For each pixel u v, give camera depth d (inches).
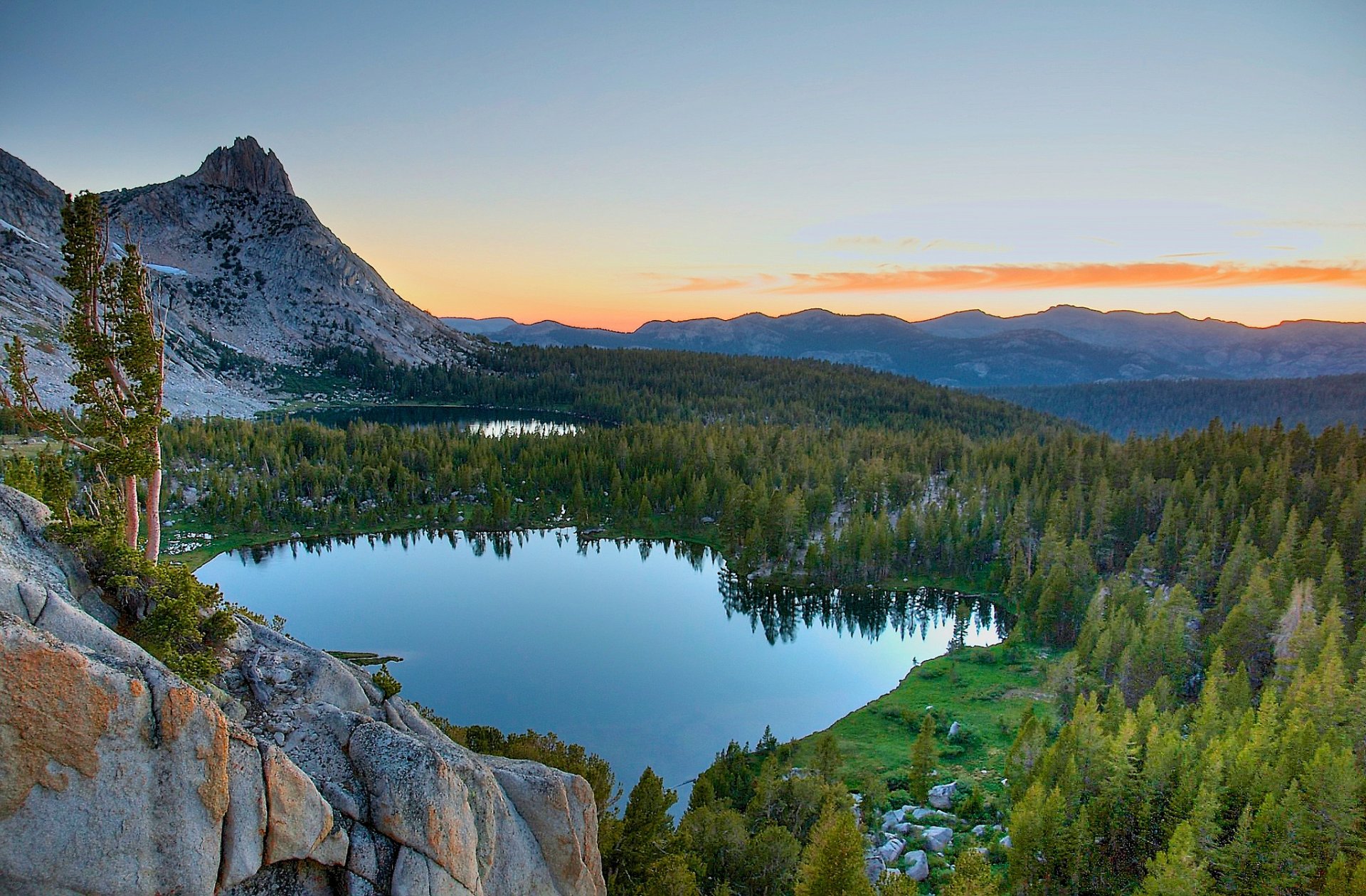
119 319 1249.4
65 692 614.9
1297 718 2388.0
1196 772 2176.4
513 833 1017.5
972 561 5615.2
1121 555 5438.0
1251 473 5575.8
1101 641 3484.3
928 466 7731.3
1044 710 3358.8
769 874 1932.8
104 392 1277.1
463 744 1781.5
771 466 7721.5
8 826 591.2
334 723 908.0
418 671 4099.4
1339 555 3909.9
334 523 6835.6
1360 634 3004.4
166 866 661.3
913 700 3592.5
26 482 1250.0
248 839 717.3
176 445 7642.7
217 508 6619.1
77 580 898.7
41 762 603.8
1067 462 6717.5
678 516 7086.6
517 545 6663.4
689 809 2364.7
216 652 958.4
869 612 5128.0
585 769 1796.3
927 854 2231.8
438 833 860.6
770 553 5930.1
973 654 4082.2
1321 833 1934.1
